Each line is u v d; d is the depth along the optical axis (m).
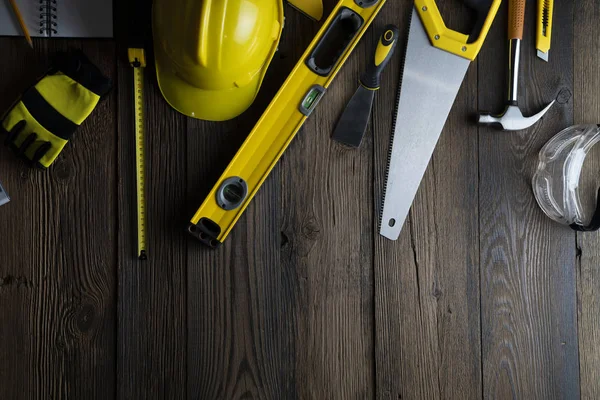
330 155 1.17
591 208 1.22
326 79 1.12
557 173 1.21
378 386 1.17
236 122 1.15
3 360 1.11
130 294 1.13
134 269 1.13
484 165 1.20
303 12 1.14
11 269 1.11
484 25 1.14
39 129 1.07
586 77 1.23
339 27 1.16
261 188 1.16
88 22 1.10
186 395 1.14
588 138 1.20
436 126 1.17
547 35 1.19
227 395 1.15
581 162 1.21
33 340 1.11
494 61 1.20
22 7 1.08
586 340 1.22
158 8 1.03
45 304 1.11
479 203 1.20
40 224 1.11
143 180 1.12
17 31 1.09
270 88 1.15
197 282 1.14
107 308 1.13
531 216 1.21
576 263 1.22
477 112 1.20
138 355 1.13
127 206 1.13
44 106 1.06
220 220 1.10
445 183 1.19
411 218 1.19
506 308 1.20
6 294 1.11
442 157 1.19
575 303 1.22
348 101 1.17
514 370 1.20
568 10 1.23
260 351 1.16
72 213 1.12
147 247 1.13
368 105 1.15
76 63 1.05
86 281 1.12
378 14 1.17
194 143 1.14
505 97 1.19
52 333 1.12
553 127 1.22
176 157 1.14
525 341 1.21
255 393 1.15
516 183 1.21
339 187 1.17
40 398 1.11
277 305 1.16
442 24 1.15
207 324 1.14
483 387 1.20
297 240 1.16
